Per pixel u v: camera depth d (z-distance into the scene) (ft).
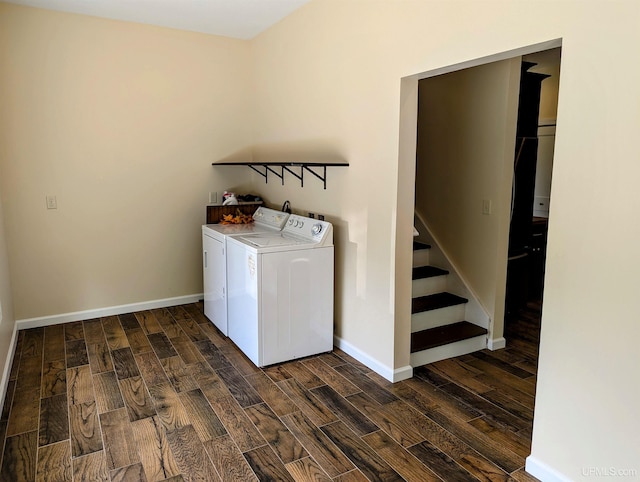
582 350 6.07
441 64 7.80
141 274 14.23
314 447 7.54
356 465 7.09
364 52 9.68
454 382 9.82
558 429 6.45
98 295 13.65
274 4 11.55
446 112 12.24
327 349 11.27
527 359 11.02
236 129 15.05
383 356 9.98
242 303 10.94
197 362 10.71
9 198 12.03
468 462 7.17
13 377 9.87
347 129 10.45
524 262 13.97
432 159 12.83
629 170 5.41
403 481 6.74
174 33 13.62
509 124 10.82
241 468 7.00
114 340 11.99
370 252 10.07
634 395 5.58
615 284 5.65
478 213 11.68
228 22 13.02
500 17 6.73
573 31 5.82
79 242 13.15
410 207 9.43
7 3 11.43
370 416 8.47
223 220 14.01
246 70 14.94
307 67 11.77
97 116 12.90
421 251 12.91
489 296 11.57
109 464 7.07
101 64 12.75
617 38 5.40
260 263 10.03
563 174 6.07
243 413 8.55
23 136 12.03
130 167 13.57
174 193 14.37
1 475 6.80
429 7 7.97
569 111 5.94
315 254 10.70
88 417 8.37
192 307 14.76
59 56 12.18
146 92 13.47
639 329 5.47
